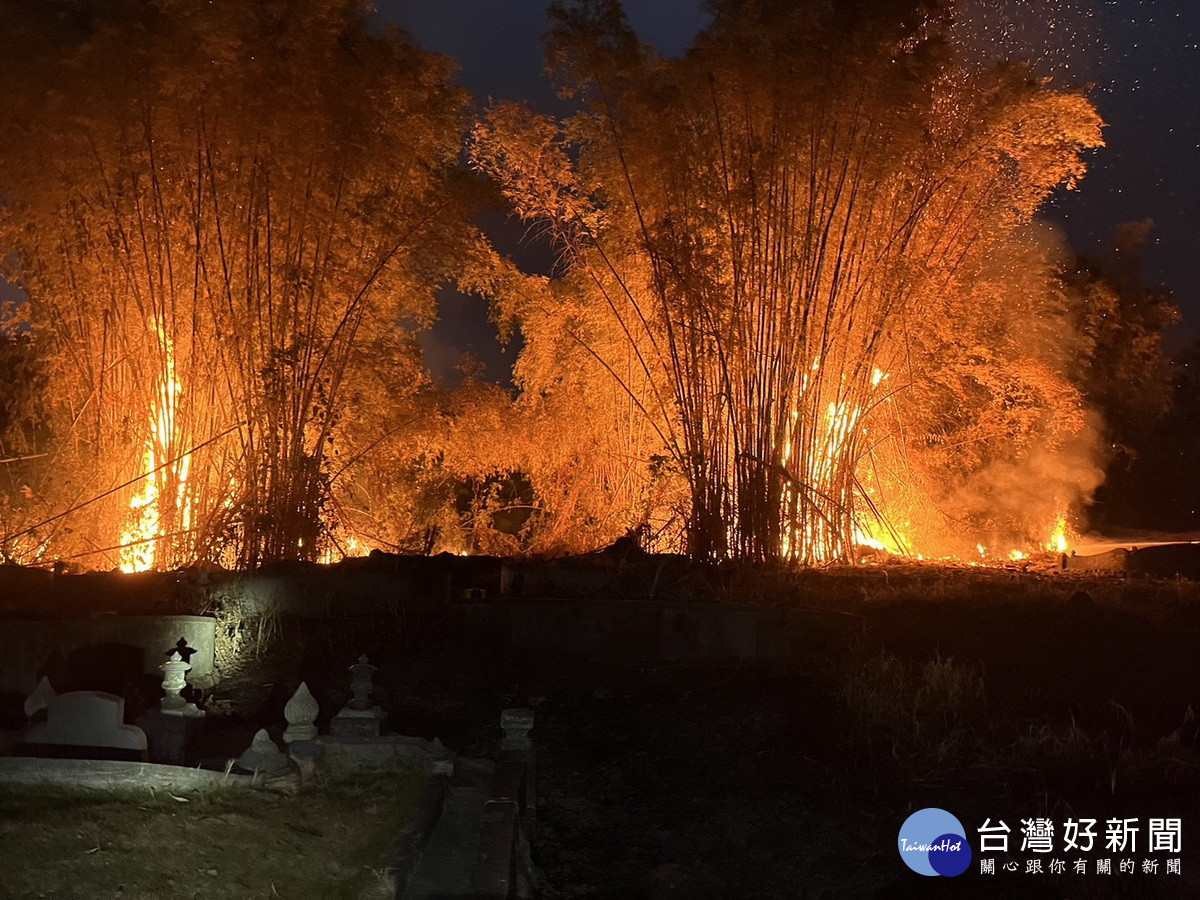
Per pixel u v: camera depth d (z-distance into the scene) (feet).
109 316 36.58
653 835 17.43
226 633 25.98
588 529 45.01
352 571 30.60
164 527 34.86
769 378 36.06
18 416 40.37
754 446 35.94
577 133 40.96
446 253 39.83
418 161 39.14
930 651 23.67
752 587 31.17
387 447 41.96
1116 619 26.03
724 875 16.15
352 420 40.34
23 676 21.47
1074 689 21.12
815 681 23.12
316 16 34.40
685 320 37.86
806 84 35.14
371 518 41.96
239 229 35.73
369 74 35.27
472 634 27.04
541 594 31.40
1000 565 38.24
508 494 54.80
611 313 44.98
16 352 40.29
